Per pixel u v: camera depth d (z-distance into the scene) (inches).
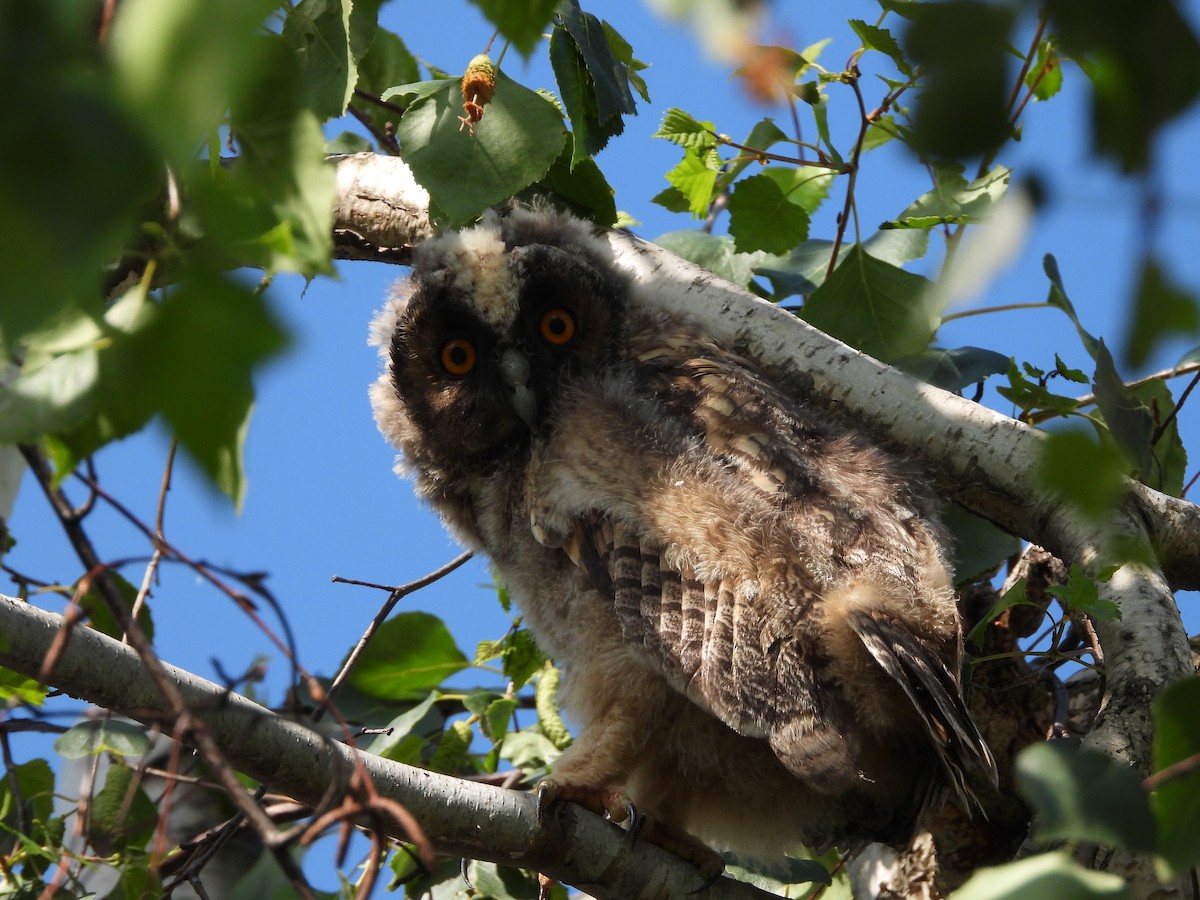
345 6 272.1
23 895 306.3
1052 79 335.6
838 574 306.8
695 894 304.7
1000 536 364.5
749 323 392.8
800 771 289.0
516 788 397.4
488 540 399.9
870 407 371.2
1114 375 343.6
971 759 281.3
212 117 103.0
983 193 354.6
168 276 132.0
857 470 340.5
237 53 99.6
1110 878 150.3
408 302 418.9
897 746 313.9
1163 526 343.3
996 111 110.0
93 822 335.0
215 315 118.1
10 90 94.0
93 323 149.9
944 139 111.3
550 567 354.0
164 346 118.4
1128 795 163.0
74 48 96.7
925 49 110.2
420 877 370.3
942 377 377.7
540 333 397.7
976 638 336.5
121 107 96.6
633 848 302.7
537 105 341.1
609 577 327.0
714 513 317.1
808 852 401.1
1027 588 365.7
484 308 398.0
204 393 118.4
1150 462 359.3
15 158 94.4
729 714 297.6
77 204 95.4
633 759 325.4
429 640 420.8
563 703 355.3
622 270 415.8
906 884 395.5
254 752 265.9
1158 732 171.5
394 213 430.6
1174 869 163.3
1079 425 126.6
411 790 275.7
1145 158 108.0
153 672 179.2
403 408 427.8
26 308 96.3
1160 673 297.6
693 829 350.3
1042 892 146.9
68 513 181.2
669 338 391.5
